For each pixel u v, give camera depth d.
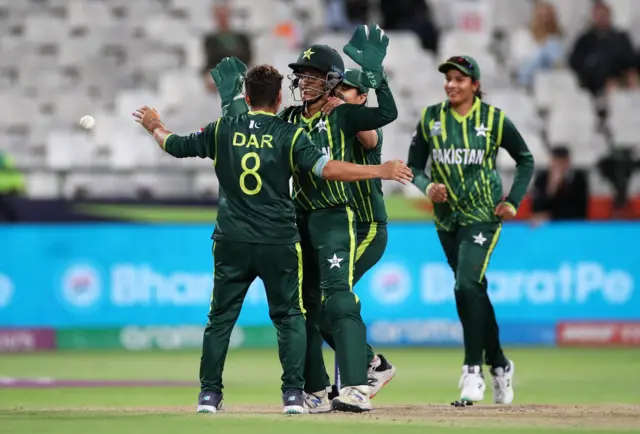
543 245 49.03
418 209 48.59
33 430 18.45
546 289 49.09
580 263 49.22
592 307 49.31
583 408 24.38
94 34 57.91
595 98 56.19
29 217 46.84
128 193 50.09
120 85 56.72
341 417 20.75
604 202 50.09
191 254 47.72
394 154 52.59
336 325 22.11
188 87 54.28
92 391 32.56
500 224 26.86
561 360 43.53
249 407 25.53
